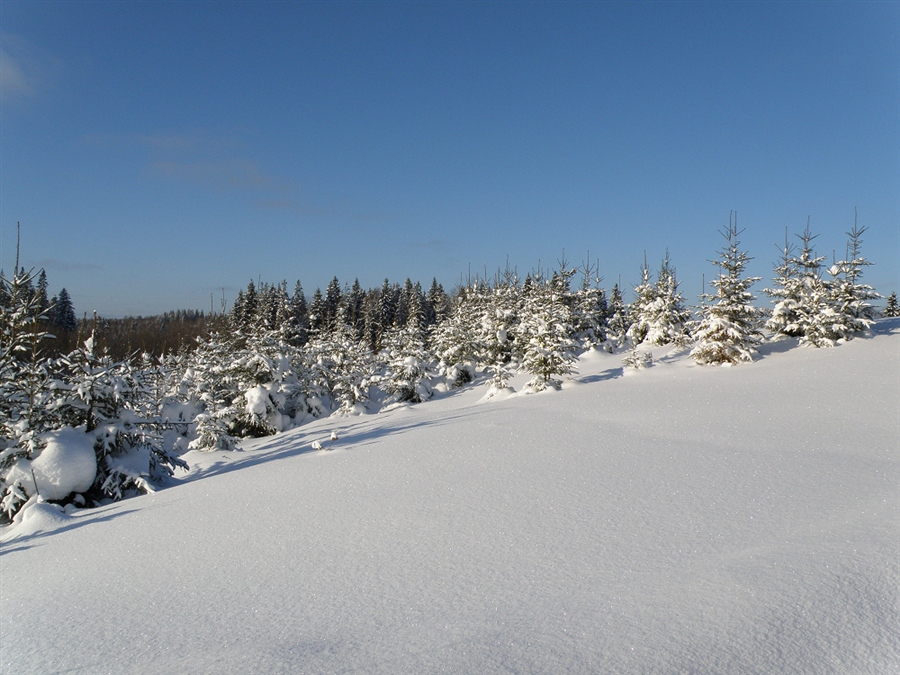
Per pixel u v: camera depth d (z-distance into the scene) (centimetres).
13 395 1480
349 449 1495
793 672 376
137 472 1541
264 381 3584
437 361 4734
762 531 626
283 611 522
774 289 2833
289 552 693
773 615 441
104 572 704
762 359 2427
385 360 4338
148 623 529
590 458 1076
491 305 5012
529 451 1184
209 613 535
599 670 384
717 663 386
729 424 1310
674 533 642
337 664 413
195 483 1373
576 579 536
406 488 960
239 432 3481
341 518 816
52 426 1552
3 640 528
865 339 2312
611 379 2695
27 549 903
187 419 3419
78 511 1229
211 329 5709
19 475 1366
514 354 4462
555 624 451
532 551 621
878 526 615
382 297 9131
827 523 637
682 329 3756
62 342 4169
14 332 1587
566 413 1697
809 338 2447
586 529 679
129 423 1623
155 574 670
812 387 1669
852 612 440
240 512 919
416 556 636
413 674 392
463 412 2192
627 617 454
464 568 588
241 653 445
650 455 1064
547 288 5247
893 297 5038
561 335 2769
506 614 475
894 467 888
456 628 457
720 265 2545
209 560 698
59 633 529
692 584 502
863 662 382
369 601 527
